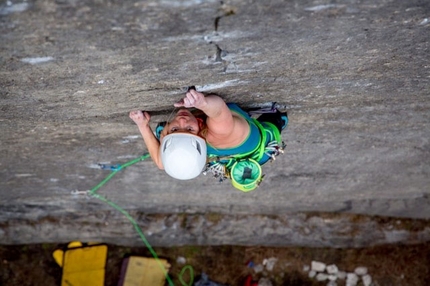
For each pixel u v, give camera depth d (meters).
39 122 3.33
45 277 6.12
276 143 3.13
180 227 5.87
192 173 2.80
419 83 3.07
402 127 3.79
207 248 6.27
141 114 3.11
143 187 5.02
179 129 2.81
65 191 5.05
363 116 3.59
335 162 4.52
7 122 3.29
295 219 5.93
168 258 6.23
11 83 2.72
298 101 3.27
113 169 4.39
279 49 2.57
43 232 5.88
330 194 5.33
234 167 3.01
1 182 4.67
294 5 2.20
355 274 6.24
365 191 5.26
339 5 2.22
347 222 5.93
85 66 2.58
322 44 2.54
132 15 2.19
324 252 6.27
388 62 2.77
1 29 2.22
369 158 4.42
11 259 6.12
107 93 2.91
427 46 2.61
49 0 2.05
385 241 6.12
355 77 2.96
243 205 5.68
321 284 6.26
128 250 6.22
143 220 5.80
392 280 6.23
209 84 2.89
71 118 3.29
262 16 2.27
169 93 2.96
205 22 2.28
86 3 2.08
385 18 2.34
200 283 6.16
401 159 4.43
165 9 2.16
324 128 3.79
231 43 2.47
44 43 2.35
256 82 2.93
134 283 6.09
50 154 4.00
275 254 6.26
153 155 3.13
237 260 6.26
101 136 3.68
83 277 6.04
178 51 2.50
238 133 2.87
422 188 5.19
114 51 2.46
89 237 5.98
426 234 6.03
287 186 5.09
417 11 2.29
